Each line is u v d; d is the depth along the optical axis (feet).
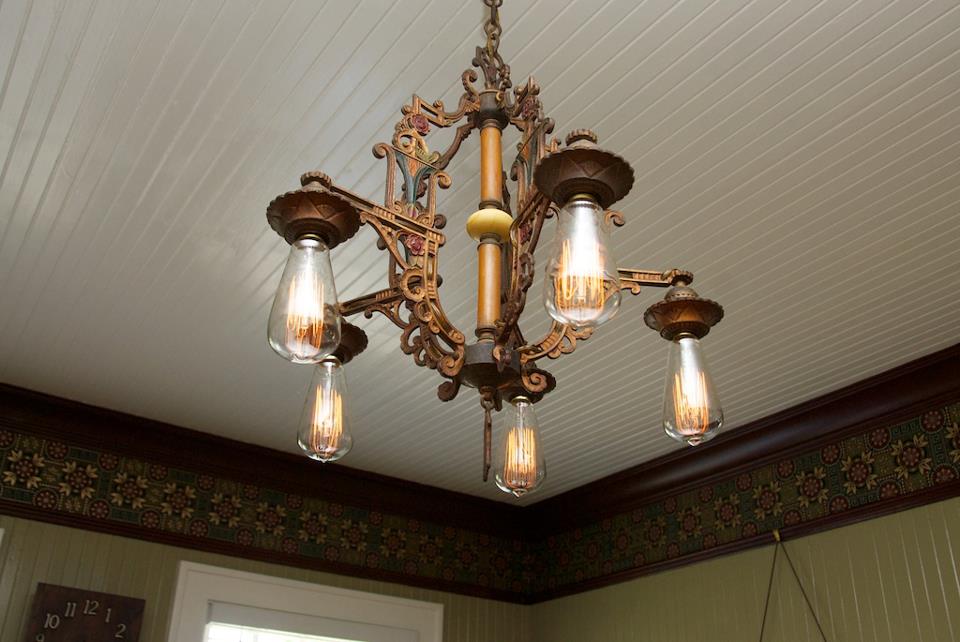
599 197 4.61
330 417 5.84
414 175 5.58
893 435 11.77
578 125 7.88
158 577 12.83
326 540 14.52
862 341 11.01
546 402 12.64
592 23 6.86
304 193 4.80
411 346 5.33
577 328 4.61
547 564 16.22
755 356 11.39
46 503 12.32
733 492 13.53
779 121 7.70
